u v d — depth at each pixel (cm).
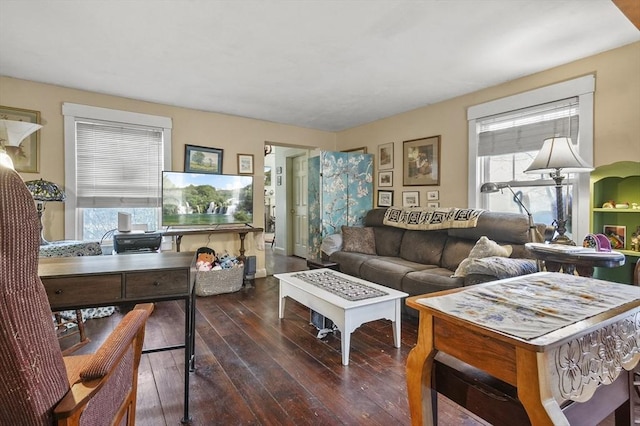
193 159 443
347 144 565
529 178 337
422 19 226
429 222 389
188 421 169
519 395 85
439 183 416
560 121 307
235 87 362
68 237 364
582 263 198
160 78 337
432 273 318
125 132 400
